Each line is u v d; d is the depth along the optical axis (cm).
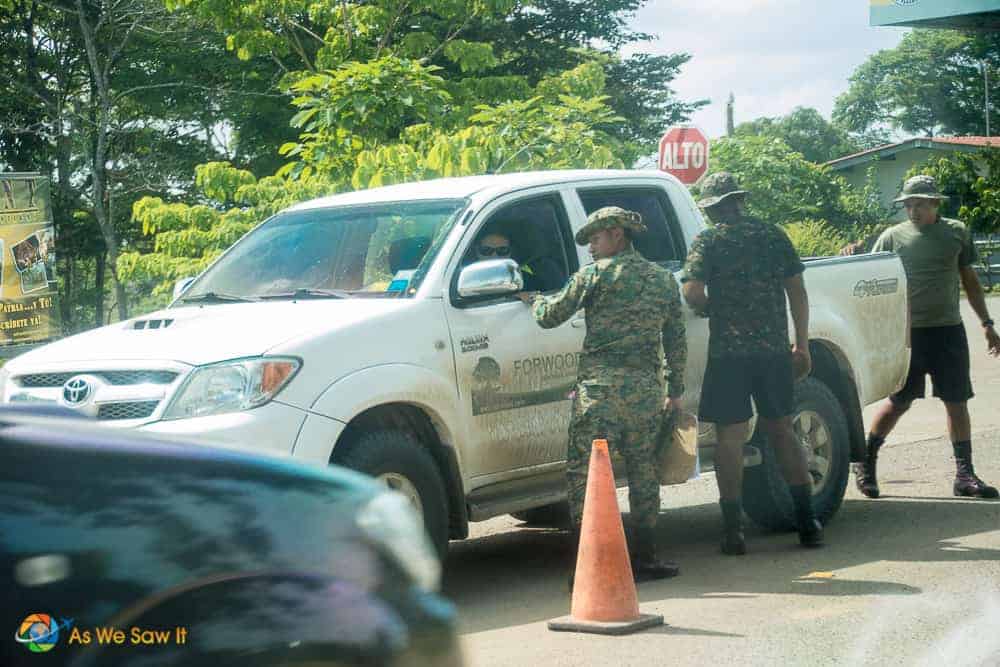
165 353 599
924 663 520
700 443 810
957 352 922
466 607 667
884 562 720
